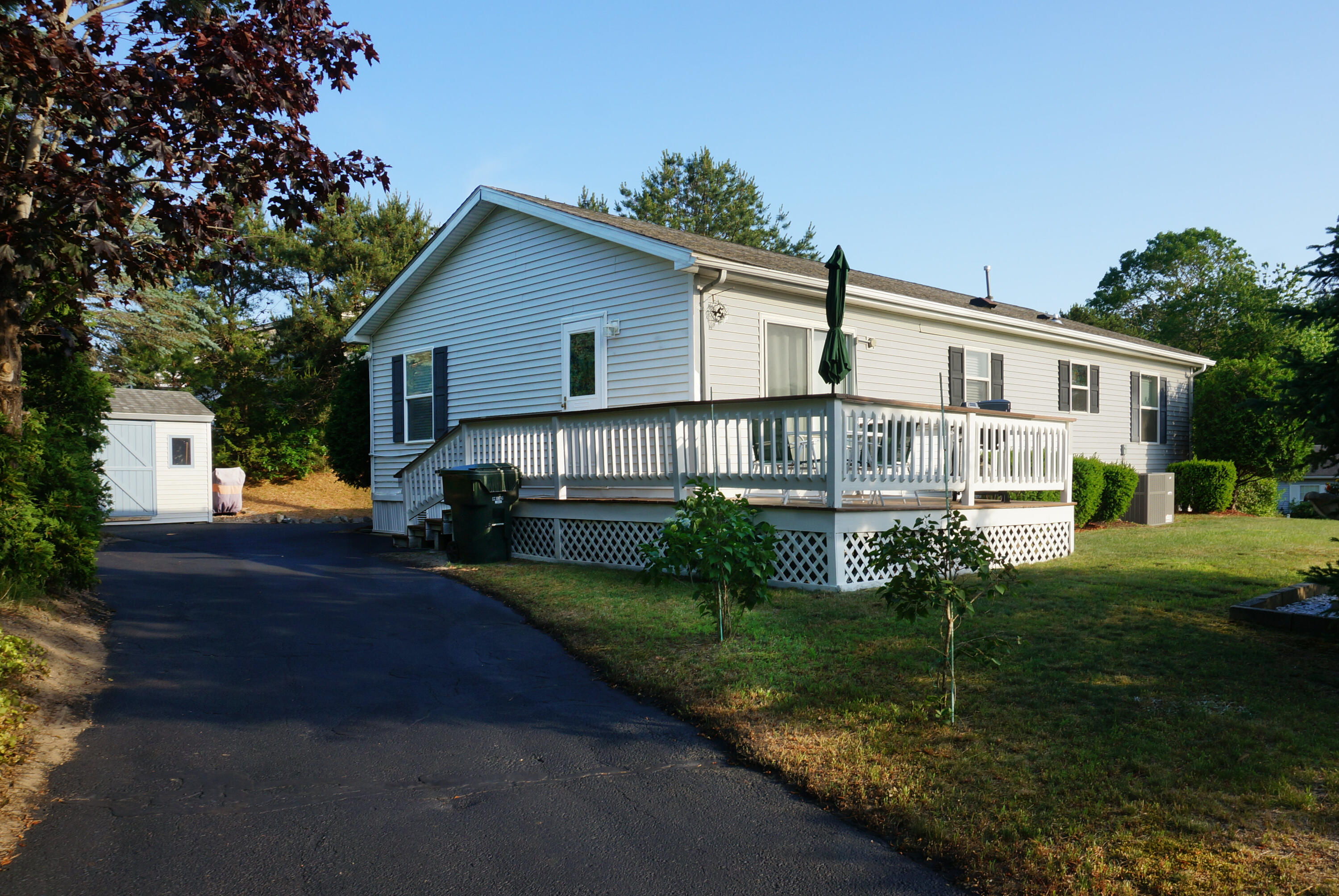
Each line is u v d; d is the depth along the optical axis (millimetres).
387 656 6539
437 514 13141
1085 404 18391
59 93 6223
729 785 4148
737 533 6301
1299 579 8656
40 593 7355
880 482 8703
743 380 11383
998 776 3910
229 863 3357
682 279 10914
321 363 30891
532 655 6539
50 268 6492
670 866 3354
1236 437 20016
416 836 3607
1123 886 2980
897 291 14305
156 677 5941
